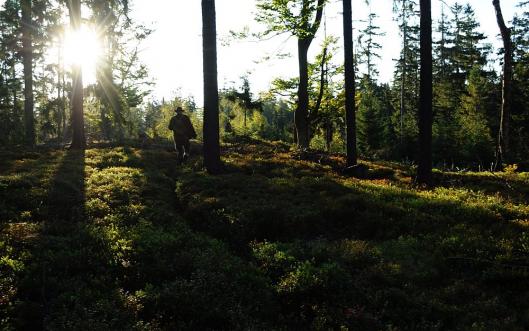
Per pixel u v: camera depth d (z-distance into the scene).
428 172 16.34
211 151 17.30
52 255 8.54
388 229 10.97
